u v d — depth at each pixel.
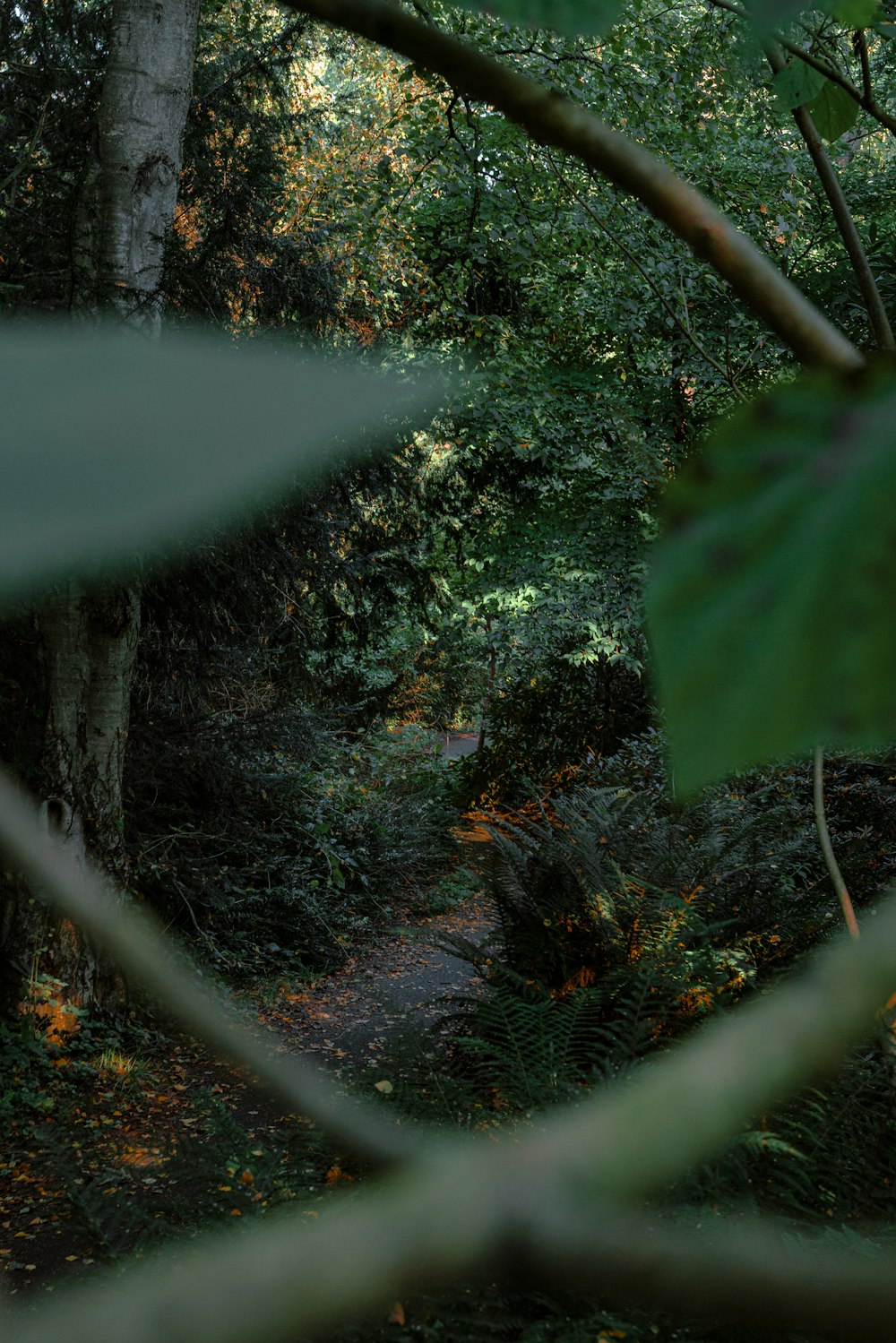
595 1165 0.08
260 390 0.09
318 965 9.28
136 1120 5.70
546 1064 3.12
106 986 6.97
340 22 0.20
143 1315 0.07
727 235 0.18
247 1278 0.07
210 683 8.84
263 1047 0.16
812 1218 2.12
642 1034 3.16
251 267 8.21
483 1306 1.84
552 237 9.55
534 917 4.50
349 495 8.02
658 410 10.38
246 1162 2.71
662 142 8.35
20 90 7.23
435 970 9.27
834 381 0.09
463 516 12.40
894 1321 0.09
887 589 0.08
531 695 14.86
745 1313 0.09
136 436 0.08
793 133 9.69
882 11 0.56
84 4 8.09
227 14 10.78
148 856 8.34
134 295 6.03
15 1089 5.93
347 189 11.16
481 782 14.71
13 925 6.69
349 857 10.53
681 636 0.08
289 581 8.12
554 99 0.20
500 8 0.15
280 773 10.24
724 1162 2.12
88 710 7.03
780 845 4.59
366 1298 0.08
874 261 4.59
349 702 12.91
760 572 0.08
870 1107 2.24
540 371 10.34
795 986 0.09
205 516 0.08
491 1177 0.08
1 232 6.12
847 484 0.08
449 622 13.41
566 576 11.97
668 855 4.40
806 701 0.08
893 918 0.10
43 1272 3.89
